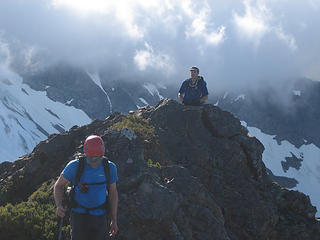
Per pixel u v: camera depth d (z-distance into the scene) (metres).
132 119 14.06
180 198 10.20
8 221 8.91
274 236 12.32
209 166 13.45
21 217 9.03
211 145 14.26
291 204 13.48
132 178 9.90
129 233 9.01
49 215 9.24
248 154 14.38
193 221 10.09
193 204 10.45
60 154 12.89
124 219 9.16
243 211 12.09
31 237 8.82
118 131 11.26
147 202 9.45
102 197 6.59
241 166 14.07
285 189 13.95
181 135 14.68
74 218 6.52
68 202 6.57
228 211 12.10
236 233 11.79
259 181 14.05
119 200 9.43
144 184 9.79
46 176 12.27
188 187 10.72
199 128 14.86
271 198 13.27
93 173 6.55
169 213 9.44
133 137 11.16
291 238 12.31
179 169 11.20
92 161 6.52
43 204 9.60
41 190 10.58
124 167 10.34
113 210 6.77
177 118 15.16
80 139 13.23
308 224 12.91
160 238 9.16
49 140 13.18
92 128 13.62
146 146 12.30
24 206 9.51
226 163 13.85
